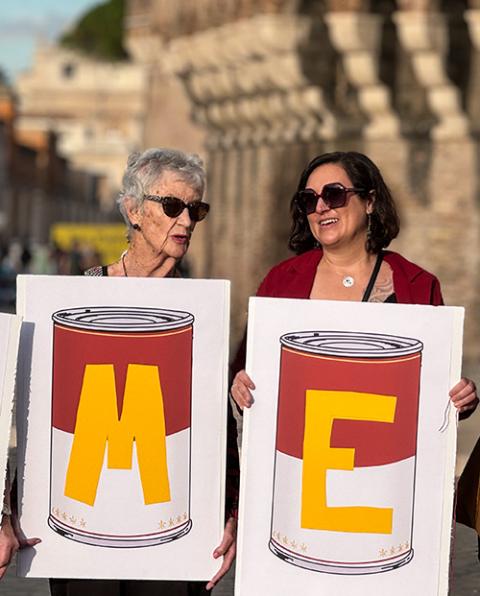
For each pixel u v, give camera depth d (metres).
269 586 7.41
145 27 57.09
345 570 7.38
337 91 38.16
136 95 185.38
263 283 7.86
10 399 7.38
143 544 7.52
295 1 37.19
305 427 7.38
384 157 36.50
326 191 7.59
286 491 7.40
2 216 116.69
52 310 7.53
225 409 7.54
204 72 44.00
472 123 34.53
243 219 45.12
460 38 34.50
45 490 7.54
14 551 7.54
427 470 7.40
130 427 7.52
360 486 7.38
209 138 48.03
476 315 34.44
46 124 141.88
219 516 7.54
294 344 7.40
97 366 7.52
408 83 36.00
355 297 7.68
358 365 7.38
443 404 7.40
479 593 11.08
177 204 7.63
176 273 7.95
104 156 172.38
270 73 38.84
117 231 69.00
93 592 7.64
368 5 34.62
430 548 7.40
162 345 7.52
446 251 35.22
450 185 35.06
